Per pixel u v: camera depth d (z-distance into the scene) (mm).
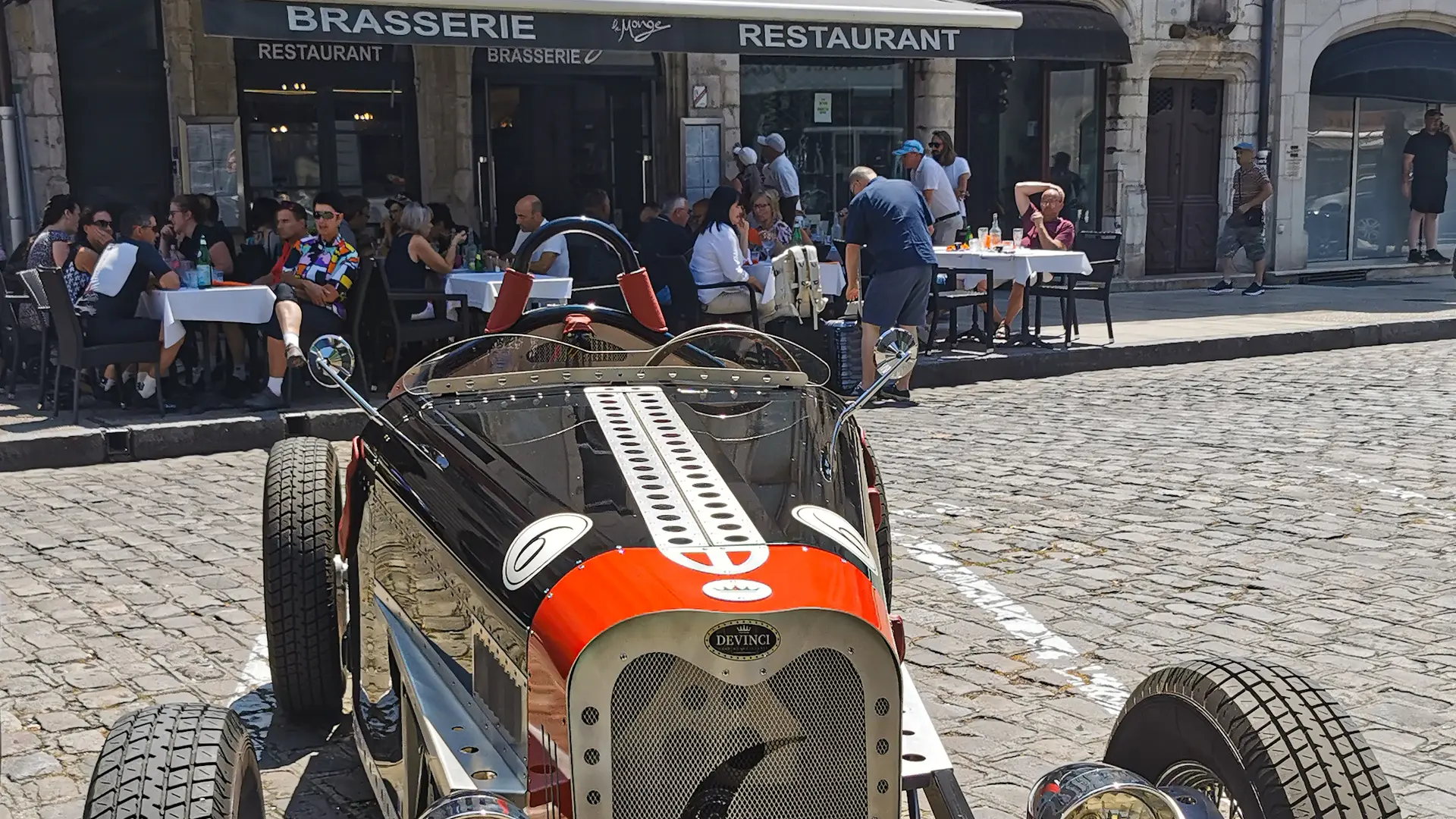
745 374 3797
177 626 5598
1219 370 12508
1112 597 5934
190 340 10547
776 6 10992
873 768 2592
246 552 6672
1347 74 19469
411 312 10898
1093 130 18625
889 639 2693
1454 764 4277
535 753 2621
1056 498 7656
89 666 5156
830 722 2568
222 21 9477
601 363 3928
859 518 3135
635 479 3043
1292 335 13633
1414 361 12883
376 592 3686
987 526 7098
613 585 2604
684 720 2516
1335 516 7203
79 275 9867
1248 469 8328
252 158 14484
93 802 2551
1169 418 10078
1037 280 12891
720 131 16047
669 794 2520
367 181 15039
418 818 2533
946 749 4422
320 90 14648
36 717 4664
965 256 12734
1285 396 10992
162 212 12750
